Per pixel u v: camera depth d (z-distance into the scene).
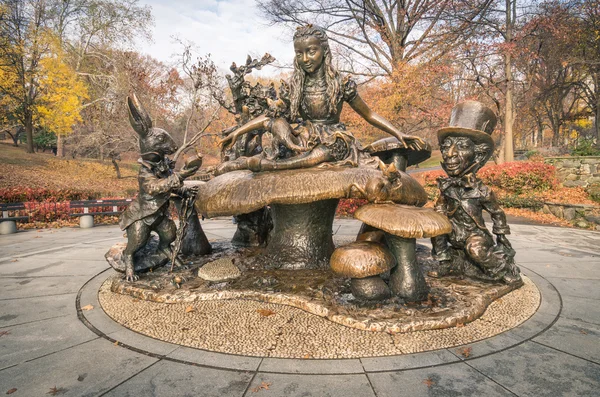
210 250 5.82
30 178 20.72
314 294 3.77
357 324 3.16
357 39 22.25
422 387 2.38
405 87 16.62
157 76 23.56
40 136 33.75
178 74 19.70
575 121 32.31
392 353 2.80
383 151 5.14
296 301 3.64
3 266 5.61
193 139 17.84
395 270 3.69
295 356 2.77
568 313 3.66
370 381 2.45
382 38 21.33
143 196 4.39
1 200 13.18
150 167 4.34
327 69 4.37
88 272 5.24
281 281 4.20
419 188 4.12
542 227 10.05
